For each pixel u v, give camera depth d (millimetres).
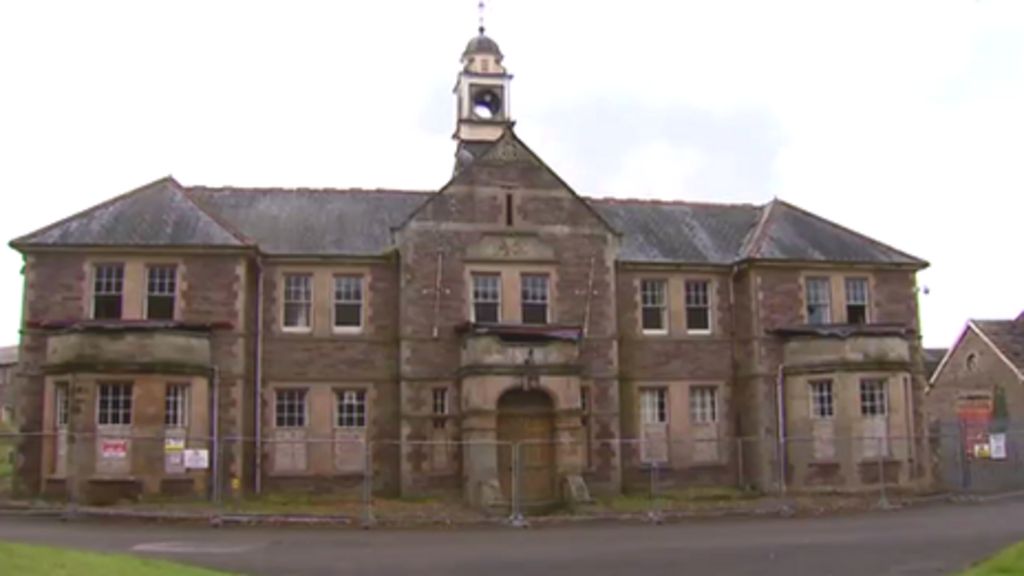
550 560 19062
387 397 33875
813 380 34531
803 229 37906
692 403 36188
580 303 34344
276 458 33094
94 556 15414
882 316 36750
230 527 24797
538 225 34438
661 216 39156
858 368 33969
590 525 26125
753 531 24031
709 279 36906
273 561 18719
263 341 33500
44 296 31438
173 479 29125
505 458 31703
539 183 34688
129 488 28469
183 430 29844
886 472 33656
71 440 28375
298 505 30031
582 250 34656
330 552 20156
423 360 33219
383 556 19609
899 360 34281
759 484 34875
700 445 35969
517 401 32125
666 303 36469
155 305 31891
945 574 16984
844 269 36562
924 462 34812
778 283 35969
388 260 34531
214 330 31469
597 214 34938
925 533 22984
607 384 34250
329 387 33688
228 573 16422
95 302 31719
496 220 34188
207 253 32062
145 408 28969
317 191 37469
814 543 21391
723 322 36719
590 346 34250
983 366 51469
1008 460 40281
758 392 35156
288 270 34125
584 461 33250
